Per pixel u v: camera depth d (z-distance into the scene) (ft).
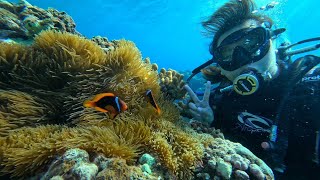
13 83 1.58
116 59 1.61
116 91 1.50
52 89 1.59
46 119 1.44
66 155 1.01
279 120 1.53
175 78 2.04
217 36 1.70
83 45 1.67
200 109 1.68
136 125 1.27
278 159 1.50
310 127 1.55
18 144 1.16
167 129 1.33
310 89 1.56
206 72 1.99
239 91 1.62
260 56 1.58
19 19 2.42
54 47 1.63
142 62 1.70
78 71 1.58
